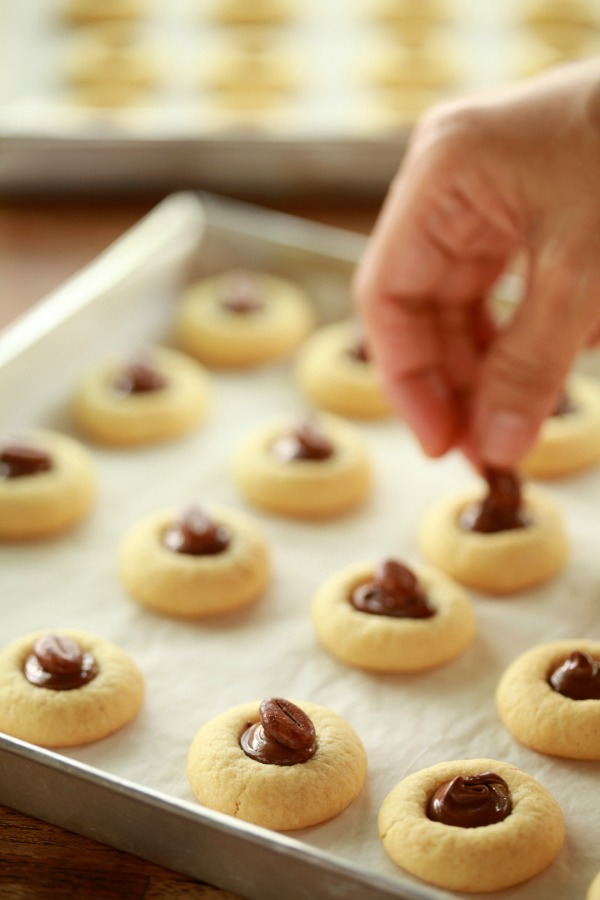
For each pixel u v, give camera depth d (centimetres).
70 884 43
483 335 55
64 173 70
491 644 51
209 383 62
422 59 84
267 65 83
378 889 40
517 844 43
